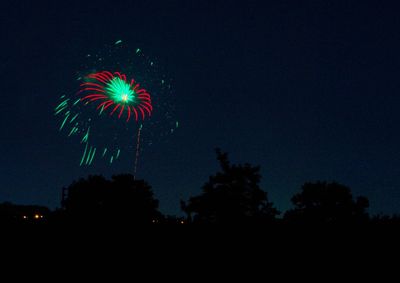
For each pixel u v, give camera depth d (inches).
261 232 711.7
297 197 931.3
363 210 923.4
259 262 619.2
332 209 911.7
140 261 637.3
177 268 612.1
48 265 622.5
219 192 940.0
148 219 922.7
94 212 937.5
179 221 828.6
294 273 587.8
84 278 583.2
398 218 740.0
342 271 586.9
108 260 640.4
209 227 752.3
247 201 936.9
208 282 572.4
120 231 748.6
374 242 651.5
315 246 650.8
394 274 576.4
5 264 623.8
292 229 714.8
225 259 634.8
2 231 740.0
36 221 813.2
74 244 695.1
